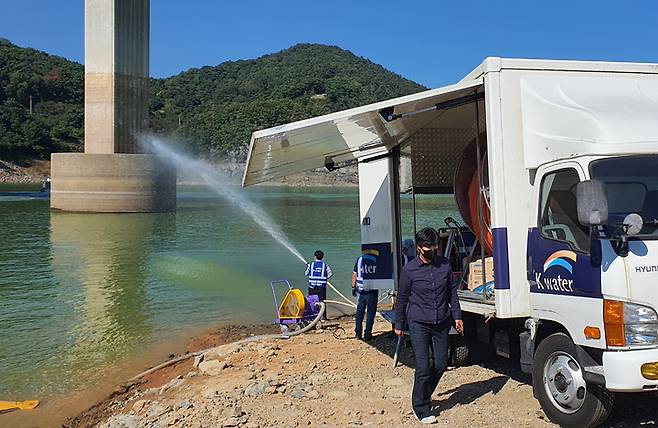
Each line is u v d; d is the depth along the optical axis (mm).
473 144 9070
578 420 5988
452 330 8094
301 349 10531
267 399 7625
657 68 7324
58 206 48500
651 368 5352
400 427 6387
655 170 5984
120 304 16516
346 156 11164
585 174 5941
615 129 5957
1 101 142750
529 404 6906
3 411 8992
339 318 13594
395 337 11000
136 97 49312
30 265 23656
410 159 10602
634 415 6395
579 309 5891
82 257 25859
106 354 11875
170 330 13695
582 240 5945
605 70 7191
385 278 10875
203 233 35375
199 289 18625
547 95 6730
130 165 47656
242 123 137750
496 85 6910
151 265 23500
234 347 11062
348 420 6668
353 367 9117
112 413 8562
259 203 66188
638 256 5543
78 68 169500
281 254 26625
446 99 7711
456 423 6449
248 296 17516
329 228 38875
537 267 6539
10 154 123000
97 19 47094
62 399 9477
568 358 6125
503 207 6848
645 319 5418
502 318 6863
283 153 9344
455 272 9125
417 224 11352
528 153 6824
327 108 163125
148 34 49875
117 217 44969
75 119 140125
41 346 12484
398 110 7715
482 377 8055
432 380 6578
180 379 9570
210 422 6898
